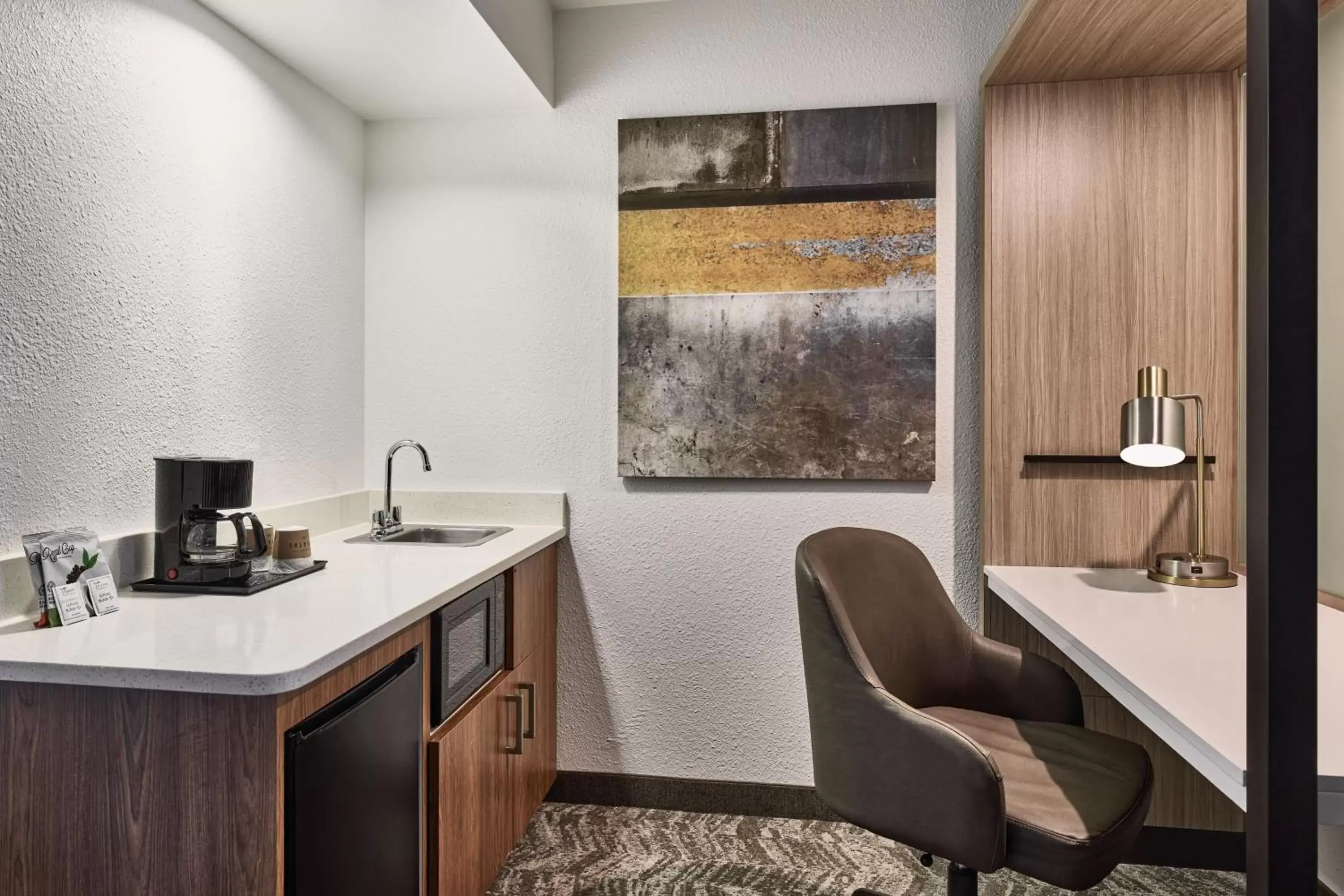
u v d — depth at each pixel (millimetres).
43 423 1455
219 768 1149
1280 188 719
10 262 1386
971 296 2344
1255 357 740
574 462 2518
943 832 1381
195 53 1816
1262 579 729
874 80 2373
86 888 1187
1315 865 717
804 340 2379
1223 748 1005
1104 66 2057
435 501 2543
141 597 1562
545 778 2398
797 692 2443
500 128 2523
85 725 1179
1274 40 717
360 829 1355
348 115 2469
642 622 2500
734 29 2424
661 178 2426
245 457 2004
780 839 2307
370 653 1391
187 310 1800
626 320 2449
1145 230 2133
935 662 1869
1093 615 1684
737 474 2414
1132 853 2152
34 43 1422
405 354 2566
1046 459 2150
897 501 2385
